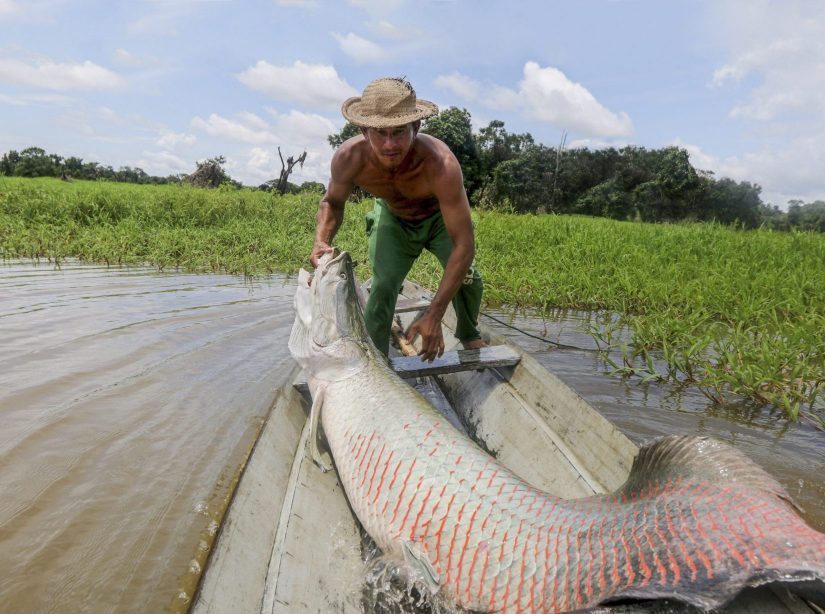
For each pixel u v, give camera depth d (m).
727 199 42.09
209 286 8.58
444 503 2.50
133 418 4.26
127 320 6.49
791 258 10.43
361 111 3.44
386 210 4.36
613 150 46.62
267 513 2.68
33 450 3.77
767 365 5.21
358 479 2.91
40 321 6.25
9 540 2.98
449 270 3.81
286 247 11.32
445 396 4.98
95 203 13.43
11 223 12.02
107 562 2.85
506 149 43.00
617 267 9.50
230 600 2.12
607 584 2.02
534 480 3.36
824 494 3.61
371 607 2.52
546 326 7.30
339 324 3.46
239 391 4.80
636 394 5.16
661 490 2.19
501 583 2.28
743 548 1.83
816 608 1.97
